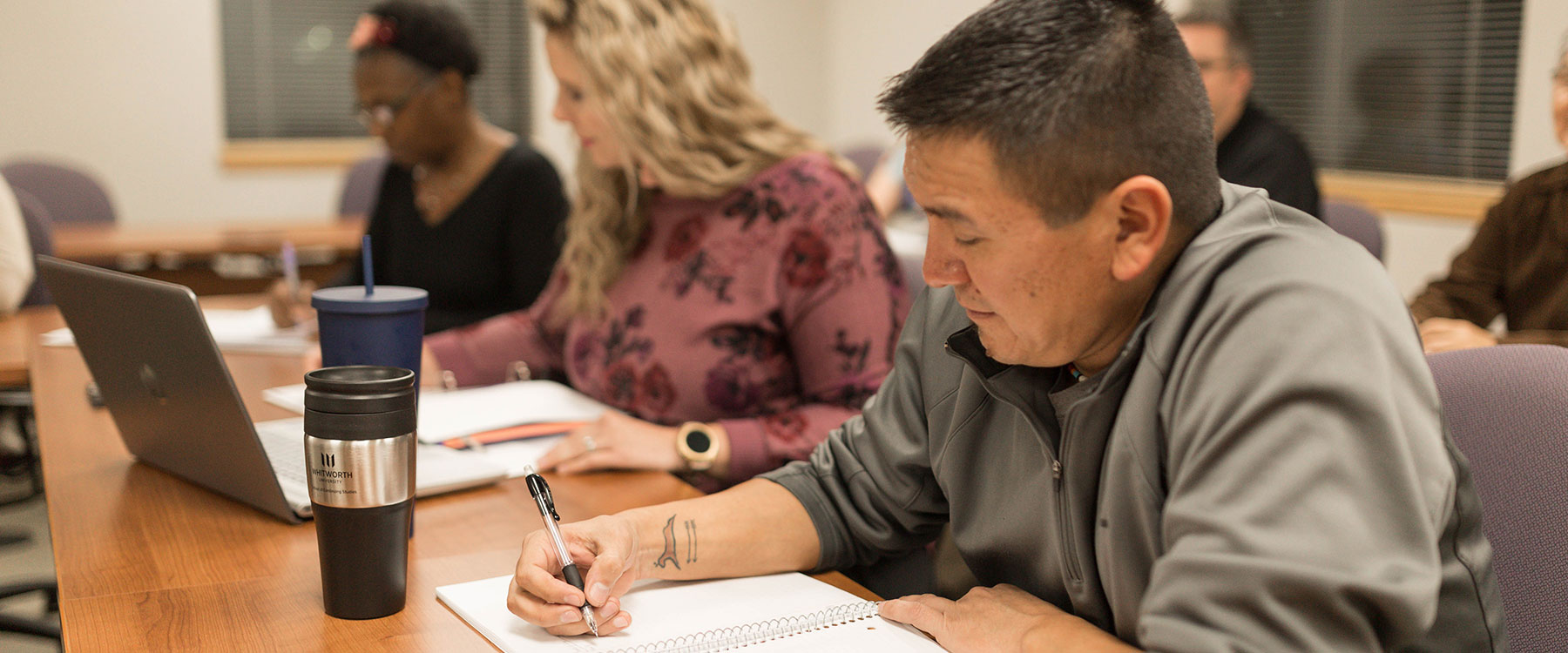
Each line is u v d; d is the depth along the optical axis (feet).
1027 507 2.90
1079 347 2.51
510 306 8.14
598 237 5.50
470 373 6.12
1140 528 2.51
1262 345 2.22
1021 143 2.20
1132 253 2.33
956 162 2.28
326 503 2.86
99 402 5.25
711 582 3.24
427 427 4.86
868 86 19.92
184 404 3.71
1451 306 7.80
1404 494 2.04
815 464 3.58
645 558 3.13
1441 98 12.88
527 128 19.88
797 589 3.18
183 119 17.60
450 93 7.84
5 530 8.41
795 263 5.02
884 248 5.13
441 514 3.81
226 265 12.79
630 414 5.34
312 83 18.67
